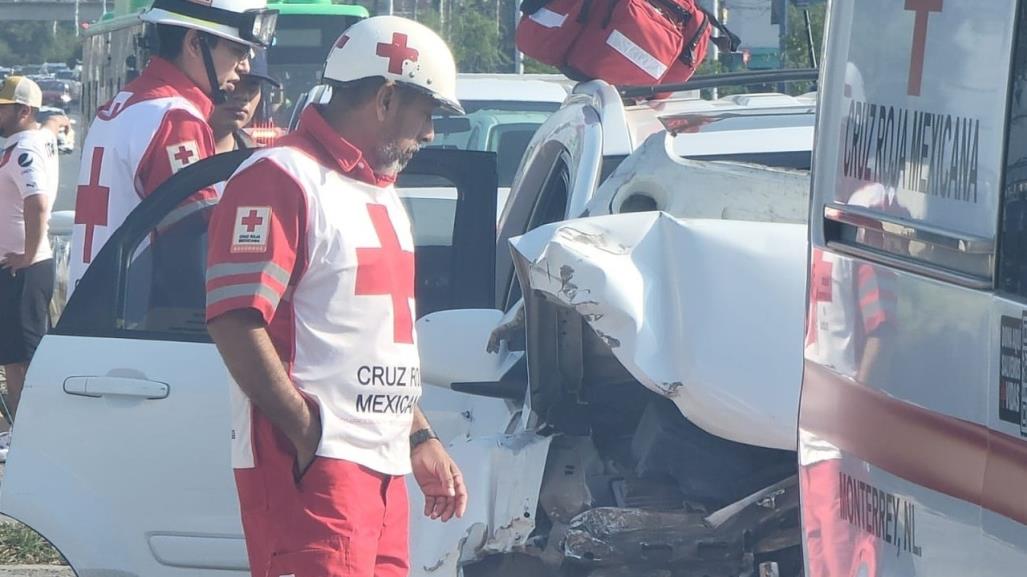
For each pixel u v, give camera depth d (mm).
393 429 7898
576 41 13086
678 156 9188
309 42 38062
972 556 5312
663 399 8555
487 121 22078
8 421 20656
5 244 20656
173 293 10820
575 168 10281
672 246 8156
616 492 8422
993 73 5406
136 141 11742
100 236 11844
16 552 15375
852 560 6234
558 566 8398
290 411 7508
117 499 10742
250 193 7527
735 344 7844
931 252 5664
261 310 7422
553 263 7996
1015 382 5051
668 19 13320
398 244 7941
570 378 8773
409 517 9180
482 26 77000
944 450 5477
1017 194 5176
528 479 8555
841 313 6383
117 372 10742
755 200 8875
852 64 6516
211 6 12070
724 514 8125
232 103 12984
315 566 7590
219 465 10656
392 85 7758
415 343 8078
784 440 7703
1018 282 5109
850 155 6469
